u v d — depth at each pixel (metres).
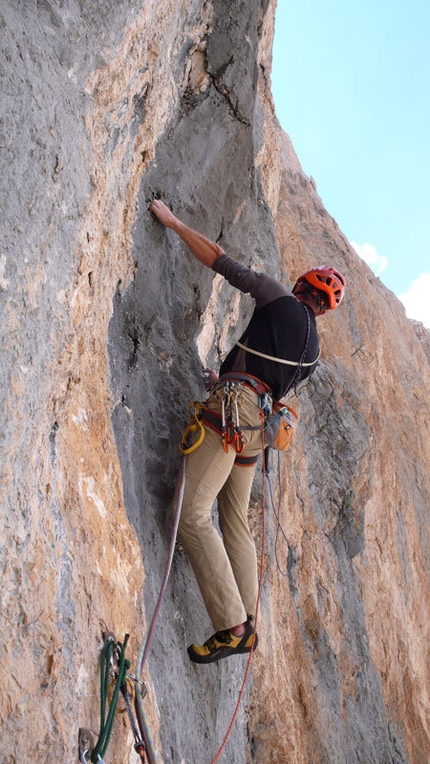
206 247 4.08
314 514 8.77
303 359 3.86
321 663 7.84
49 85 2.63
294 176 16.50
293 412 3.94
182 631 4.11
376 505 11.43
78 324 3.02
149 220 4.13
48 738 2.46
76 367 3.10
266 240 7.75
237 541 4.02
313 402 9.82
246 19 4.77
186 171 4.47
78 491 3.11
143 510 3.88
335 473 9.52
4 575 2.39
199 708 4.15
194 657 3.62
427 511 14.84
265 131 7.73
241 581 3.97
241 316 5.73
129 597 3.33
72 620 2.75
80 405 3.35
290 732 5.96
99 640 2.95
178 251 4.50
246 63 4.80
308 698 7.01
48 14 2.67
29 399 2.56
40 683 2.49
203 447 3.73
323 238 15.04
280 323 3.81
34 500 2.64
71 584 2.83
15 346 2.45
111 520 3.36
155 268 4.24
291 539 7.80
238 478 4.00
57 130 2.67
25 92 2.46
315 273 4.03
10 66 2.40
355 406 10.45
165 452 4.15
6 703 2.31
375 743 8.53
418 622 12.10
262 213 7.90
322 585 8.38
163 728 3.52
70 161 2.79
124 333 4.00
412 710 10.55
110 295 3.70
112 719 2.75
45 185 2.59
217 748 4.29
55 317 2.76
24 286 2.48
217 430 3.71
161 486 4.10
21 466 2.54
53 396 2.91
